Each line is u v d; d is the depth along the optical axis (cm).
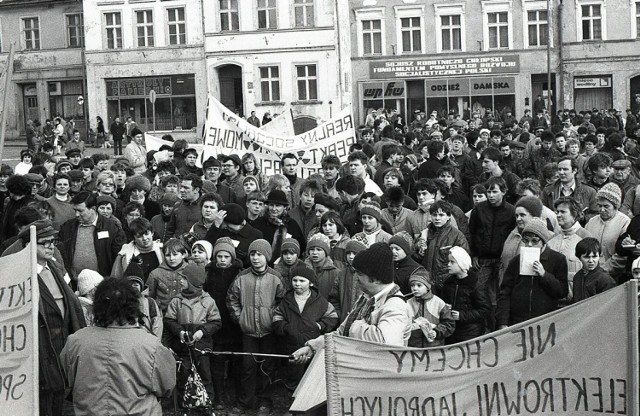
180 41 6188
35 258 839
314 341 946
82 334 789
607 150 1952
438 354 734
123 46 6244
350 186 1420
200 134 6147
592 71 6266
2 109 1253
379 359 738
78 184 1641
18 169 2203
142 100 6241
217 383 1214
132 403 777
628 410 700
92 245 1352
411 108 6438
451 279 1118
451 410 734
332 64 5988
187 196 1479
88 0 6247
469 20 6359
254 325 1176
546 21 6291
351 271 1148
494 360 729
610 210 1232
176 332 1146
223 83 6194
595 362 709
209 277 1225
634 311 695
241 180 1722
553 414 720
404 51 6431
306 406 750
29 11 6688
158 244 1284
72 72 6612
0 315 849
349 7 6438
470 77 6350
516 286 1116
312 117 6012
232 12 6091
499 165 1655
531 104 6334
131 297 793
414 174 1794
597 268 1079
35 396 833
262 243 1180
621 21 6234
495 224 1372
